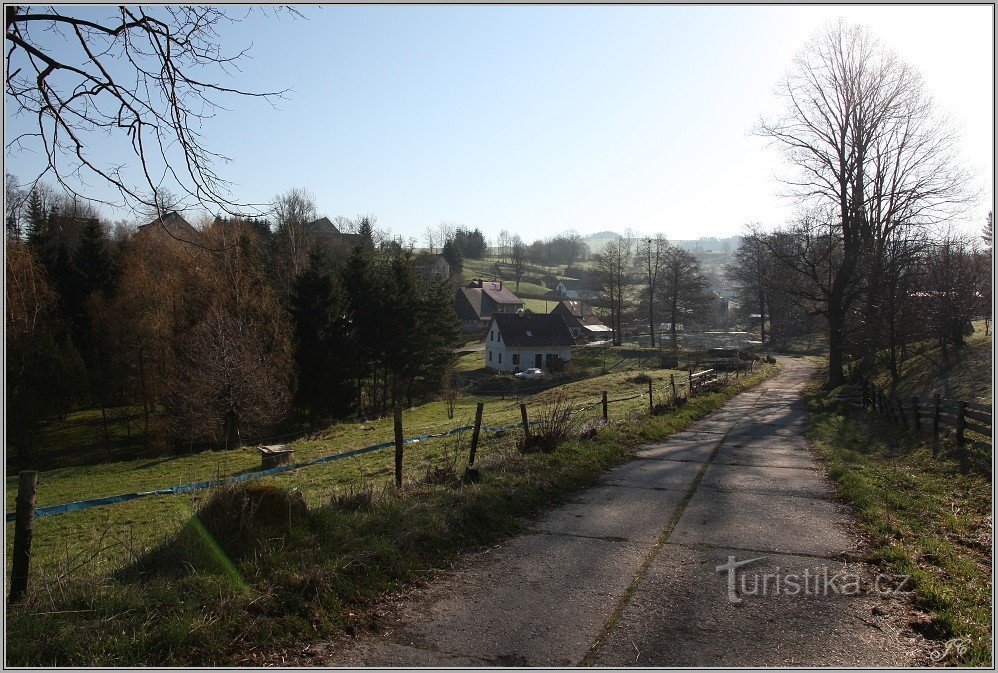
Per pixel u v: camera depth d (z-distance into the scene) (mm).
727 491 9398
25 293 10188
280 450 20422
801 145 31797
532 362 67688
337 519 6766
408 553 6129
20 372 29469
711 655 4426
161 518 12242
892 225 30281
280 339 33750
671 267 79062
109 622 4500
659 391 30156
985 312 32500
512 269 147625
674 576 5883
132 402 36406
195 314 31750
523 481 9000
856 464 11578
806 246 32594
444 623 4910
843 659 4363
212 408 29109
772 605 5230
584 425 13656
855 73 30484
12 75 6742
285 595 5012
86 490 19891
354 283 45062
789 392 31641
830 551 6578
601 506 8477
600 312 106250
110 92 7148
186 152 7453
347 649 4488
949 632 4715
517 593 5496
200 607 4770
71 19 6824
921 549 6523
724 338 96625
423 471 11594
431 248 139750
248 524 5957
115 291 36594
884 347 32406
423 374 50000
